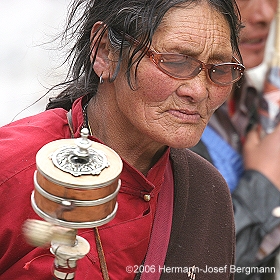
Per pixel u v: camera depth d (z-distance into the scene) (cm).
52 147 344
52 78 591
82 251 334
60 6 1264
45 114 453
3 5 1268
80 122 447
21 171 414
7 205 411
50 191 324
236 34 432
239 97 762
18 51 1157
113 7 427
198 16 404
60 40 498
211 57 408
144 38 404
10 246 412
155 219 462
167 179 476
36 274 410
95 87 455
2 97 1048
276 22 786
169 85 405
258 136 766
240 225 721
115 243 428
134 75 410
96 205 326
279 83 778
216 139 751
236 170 751
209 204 505
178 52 402
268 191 737
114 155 350
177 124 414
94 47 438
